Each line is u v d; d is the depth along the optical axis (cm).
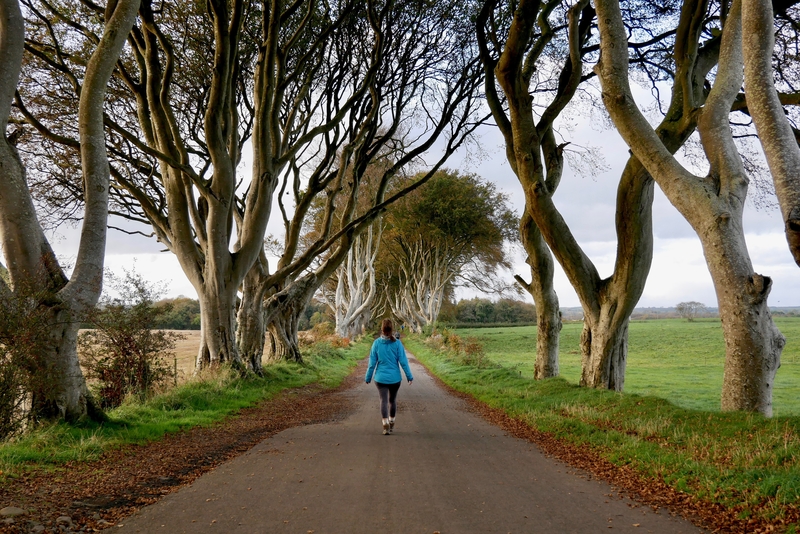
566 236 1294
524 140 1324
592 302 1305
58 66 1420
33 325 690
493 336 6322
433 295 4947
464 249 4888
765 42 666
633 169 1172
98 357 1056
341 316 5159
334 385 1938
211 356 1612
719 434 698
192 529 406
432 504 471
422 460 658
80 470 575
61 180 1739
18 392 686
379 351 869
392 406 864
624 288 1230
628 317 1265
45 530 390
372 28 1789
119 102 1738
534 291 1628
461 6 1730
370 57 1889
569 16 1311
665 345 4934
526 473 595
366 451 713
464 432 887
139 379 1067
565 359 3872
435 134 1948
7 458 568
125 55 1706
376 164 2688
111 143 1717
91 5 1316
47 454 610
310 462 644
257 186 1644
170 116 1516
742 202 849
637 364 3469
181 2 1586
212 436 829
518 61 1295
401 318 6850
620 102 938
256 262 1878
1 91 749
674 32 1452
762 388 812
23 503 444
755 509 441
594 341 1302
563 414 1020
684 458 602
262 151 1628
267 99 1596
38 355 717
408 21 1814
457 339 3369
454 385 1872
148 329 1077
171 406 1027
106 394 1041
